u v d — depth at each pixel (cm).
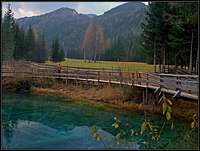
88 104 2459
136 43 7438
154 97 2145
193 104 1789
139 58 7244
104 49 10100
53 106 2352
